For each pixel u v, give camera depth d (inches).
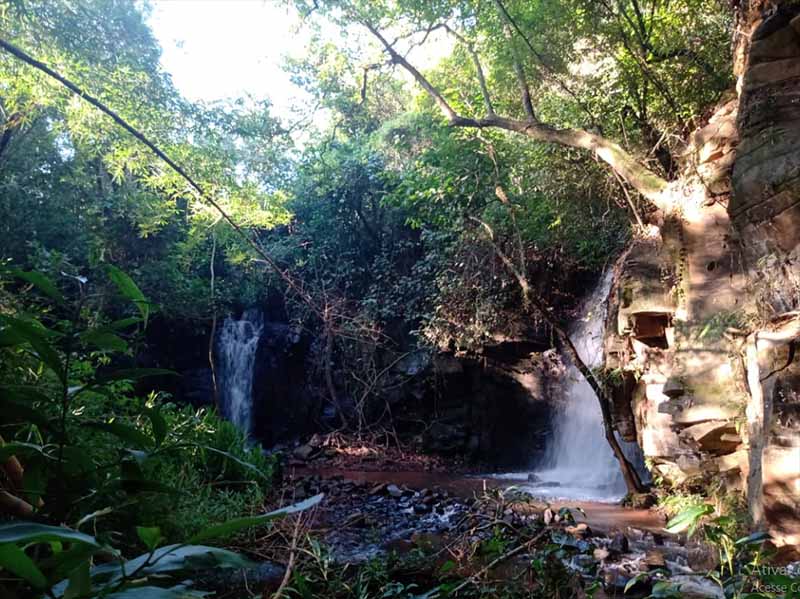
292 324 546.3
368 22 320.2
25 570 41.7
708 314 217.3
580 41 317.7
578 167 331.9
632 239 298.4
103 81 289.6
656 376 253.1
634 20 296.5
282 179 521.7
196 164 330.6
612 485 371.9
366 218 550.6
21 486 70.5
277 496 277.0
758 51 190.2
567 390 434.9
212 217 367.2
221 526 46.5
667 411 218.4
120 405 188.5
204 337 536.7
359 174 530.6
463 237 407.5
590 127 320.8
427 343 467.8
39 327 63.6
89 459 62.2
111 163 368.8
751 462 175.6
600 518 266.8
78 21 272.5
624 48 297.4
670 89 292.2
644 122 304.8
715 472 213.3
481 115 366.9
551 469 440.8
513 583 142.9
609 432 304.8
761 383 165.8
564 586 138.3
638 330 255.3
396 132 509.0
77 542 44.6
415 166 446.6
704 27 282.2
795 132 178.7
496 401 466.0
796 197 173.5
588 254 384.2
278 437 538.6
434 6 314.0
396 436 488.1
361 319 478.6
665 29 288.0
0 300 168.9
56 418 66.7
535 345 446.9
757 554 110.7
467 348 446.6
